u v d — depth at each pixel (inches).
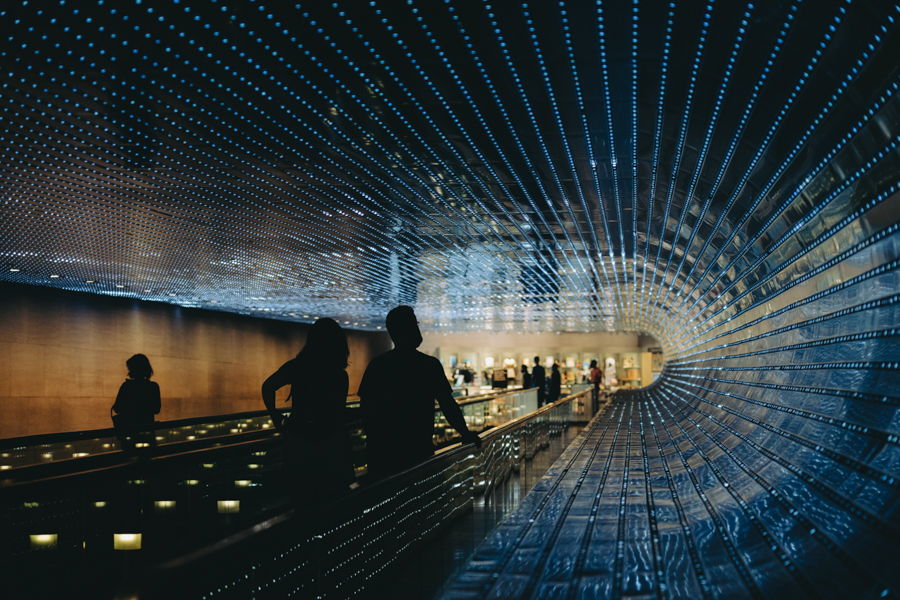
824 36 166.2
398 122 256.2
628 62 204.4
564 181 336.5
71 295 704.4
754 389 327.0
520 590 133.3
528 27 185.2
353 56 202.7
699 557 143.2
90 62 206.7
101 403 729.6
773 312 327.3
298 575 98.1
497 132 266.7
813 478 168.6
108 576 205.0
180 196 363.3
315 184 341.1
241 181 335.6
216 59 204.8
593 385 940.0
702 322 659.4
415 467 142.1
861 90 169.8
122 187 344.5
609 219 423.8
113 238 466.0
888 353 166.4
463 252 543.8
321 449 164.6
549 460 466.6
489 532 265.6
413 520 159.5
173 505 236.1
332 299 858.1
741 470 229.8
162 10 176.9
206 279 657.0
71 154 292.4
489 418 481.1
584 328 1451.8
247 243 492.1
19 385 638.5
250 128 262.5
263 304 890.1
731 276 428.8
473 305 967.6
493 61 205.3
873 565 108.6
